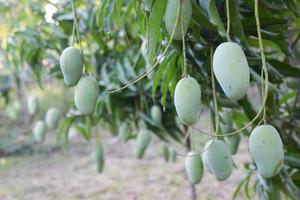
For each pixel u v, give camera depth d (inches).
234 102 77.5
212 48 64.0
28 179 241.6
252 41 73.3
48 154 304.3
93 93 58.2
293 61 101.1
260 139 51.0
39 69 126.5
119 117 116.6
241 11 65.7
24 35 121.2
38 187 223.1
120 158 272.5
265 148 50.7
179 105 52.7
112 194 201.5
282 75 76.6
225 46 50.3
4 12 144.9
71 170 255.1
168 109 111.5
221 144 60.6
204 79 70.4
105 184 218.5
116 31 107.0
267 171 50.9
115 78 111.1
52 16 101.6
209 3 55.6
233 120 93.1
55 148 316.2
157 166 244.2
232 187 190.5
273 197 82.5
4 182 238.4
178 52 65.9
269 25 67.6
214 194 183.5
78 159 282.8
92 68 118.6
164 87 70.1
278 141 51.1
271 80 74.0
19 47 125.0
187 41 66.7
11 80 194.2
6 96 199.8
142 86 108.7
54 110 118.9
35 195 210.2
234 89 49.2
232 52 49.7
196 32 62.4
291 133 86.7
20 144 321.1
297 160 80.2
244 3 64.8
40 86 128.3
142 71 106.0
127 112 117.2
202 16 59.2
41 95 341.4
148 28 57.1
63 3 113.2
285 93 90.7
